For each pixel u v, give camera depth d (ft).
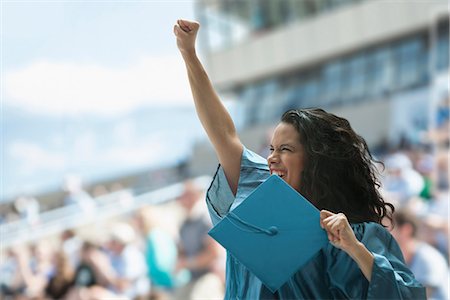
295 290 4.74
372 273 4.31
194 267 17.17
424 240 17.37
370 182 5.24
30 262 25.18
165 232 19.36
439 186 19.08
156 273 18.13
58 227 29.58
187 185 18.30
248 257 4.63
